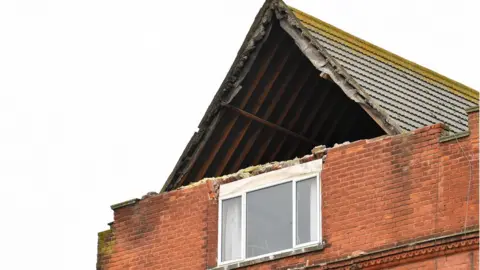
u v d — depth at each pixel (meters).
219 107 30.28
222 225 29.31
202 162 30.95
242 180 29.31
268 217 28.62
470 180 25.91
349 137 31.20
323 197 27.91
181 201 30.12
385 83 30.11
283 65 30.00
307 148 31.19
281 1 29.27
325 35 30.16
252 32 29.69
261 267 28.31
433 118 29.95
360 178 27.48
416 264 26.19
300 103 30.56
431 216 26.22
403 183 26.83
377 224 26.92
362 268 26.83
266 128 30.75
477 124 26.14
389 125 27.86
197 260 29.36
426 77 32.19
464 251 25.62
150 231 30.38
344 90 28.62
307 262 27.67
